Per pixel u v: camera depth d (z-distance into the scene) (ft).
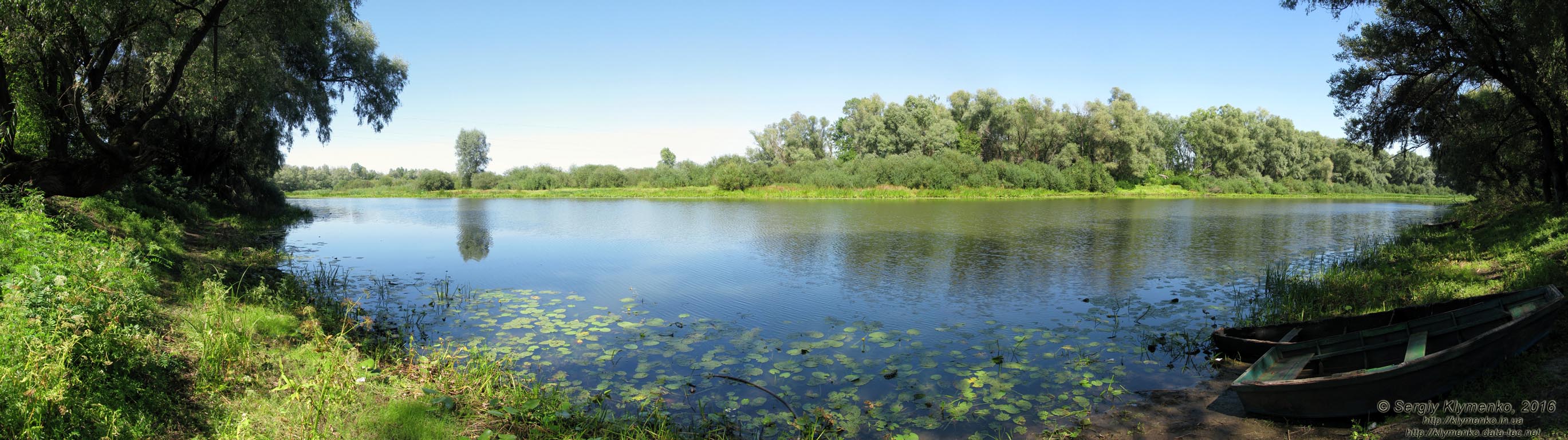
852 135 298.15
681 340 32.32
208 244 61.31
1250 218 115.85
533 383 25.43
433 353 28.04
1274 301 39.75
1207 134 279.49
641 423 21.66
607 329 34.47
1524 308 23.88
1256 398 21.70
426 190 277.23
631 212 132.57
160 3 40.57
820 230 88.33
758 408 23.53
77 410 15.47
